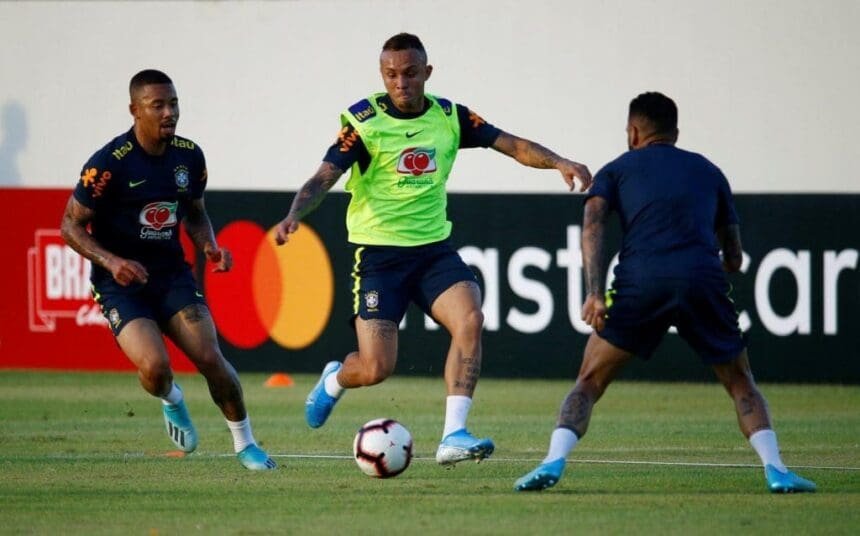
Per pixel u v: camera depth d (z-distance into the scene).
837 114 47.72
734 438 36.62
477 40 50.69
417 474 29.59
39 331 55.12
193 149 29.30
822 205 47.19
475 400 45.66
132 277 27.58
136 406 44.34
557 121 50.09
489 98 50.66
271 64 53.00
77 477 29.12
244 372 53.09
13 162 55.44
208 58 53.59
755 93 48.28
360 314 29.50
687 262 25.06
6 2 55.25
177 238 29.50
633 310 25.39
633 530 22.52
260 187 53.28
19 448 34.47
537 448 34.59
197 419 41.38
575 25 49.75
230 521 23.61
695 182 25.61
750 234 47.81
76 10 54.66
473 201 50.38
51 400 46.00
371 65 51.97
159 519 23.88
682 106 48.88
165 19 53.91
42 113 55.09
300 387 49.59
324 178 28.45
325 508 24.88
